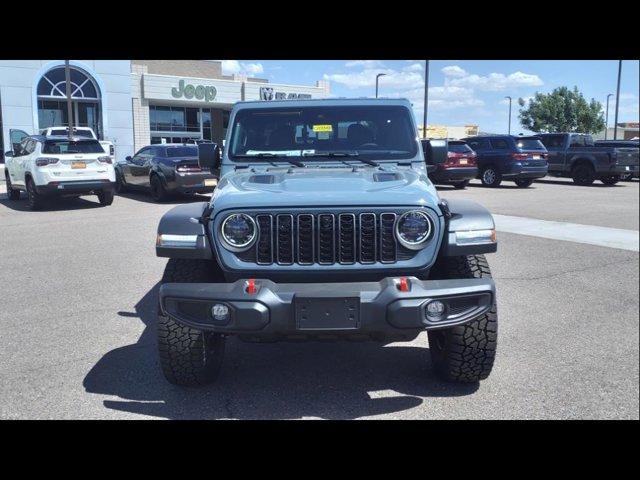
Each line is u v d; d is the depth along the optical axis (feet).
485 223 12.38
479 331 12.54
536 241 32.42
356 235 11.79
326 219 11.75
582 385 13.69
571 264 26.50
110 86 119.55
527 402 12.85
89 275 24.27
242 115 16.51
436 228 11.98
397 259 11.91
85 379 13.94
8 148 111.14
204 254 12.10
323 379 14.08
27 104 111.96
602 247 30.68
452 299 11.35
